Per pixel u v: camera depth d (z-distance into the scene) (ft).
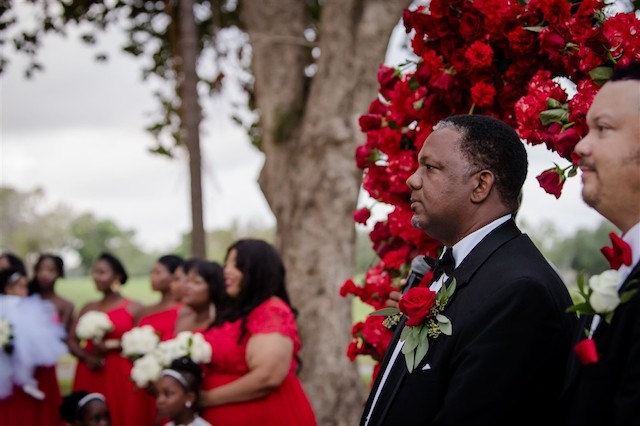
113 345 20.72
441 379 6.46
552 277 6.56
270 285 12.77
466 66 8.63
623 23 7.23
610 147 5.38
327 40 21.24
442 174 6.80
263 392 12.28
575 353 5.78
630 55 7.18
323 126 21.07
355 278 21.77
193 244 23.21
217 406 12.52
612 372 5.30
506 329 6.14
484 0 8.29
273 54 22.03
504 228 6.79
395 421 6.56
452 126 6.91
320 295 21.12
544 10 7.92
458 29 8.71
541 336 6.14
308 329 21.11
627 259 5.36
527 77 8.50
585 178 5.57
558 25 7.91
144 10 27.02
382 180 9.79
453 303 6.64
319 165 21.13
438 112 9.12
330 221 21.15
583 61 7.49
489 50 8.26
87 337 20.57
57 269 23.22
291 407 12.66
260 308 12.55
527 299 6.19
